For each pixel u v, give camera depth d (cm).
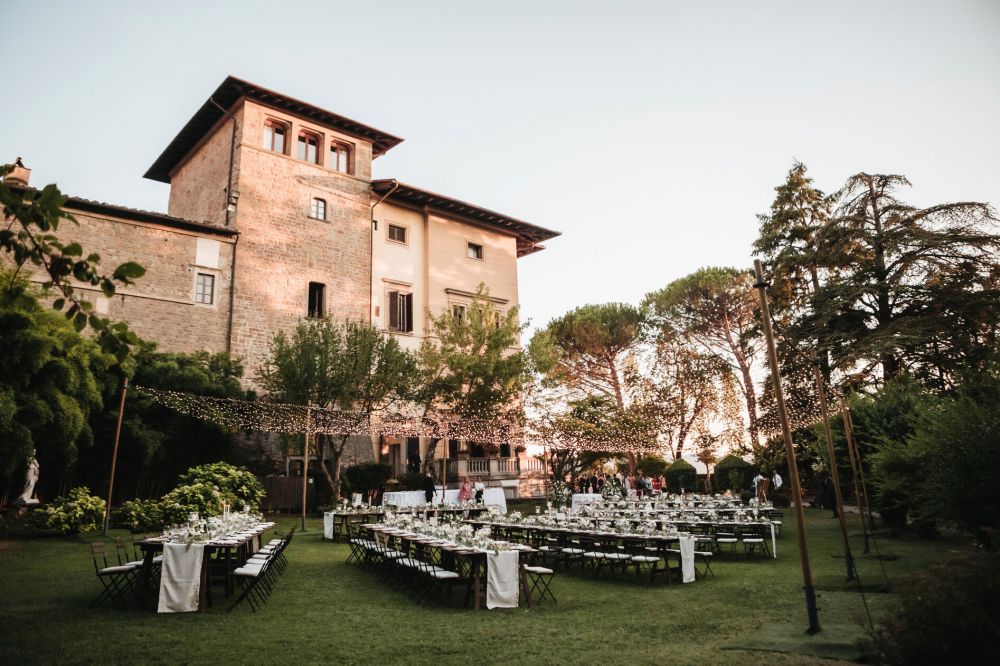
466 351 2600
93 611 751
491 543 859
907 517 1529
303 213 2617
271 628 695
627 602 858
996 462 838
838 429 1700
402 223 3005
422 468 2602
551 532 1215
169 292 2214
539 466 3102
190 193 2845
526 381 2639
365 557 1156
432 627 713
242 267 2402
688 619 751
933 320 2058
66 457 1491
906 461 1075
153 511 1402
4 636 635
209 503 1448
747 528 1379
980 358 1888
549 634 684
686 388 3212
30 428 1271
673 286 3362
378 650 616
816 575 1036
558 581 1033
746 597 877
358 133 2862
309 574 1065
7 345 938
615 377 3459
